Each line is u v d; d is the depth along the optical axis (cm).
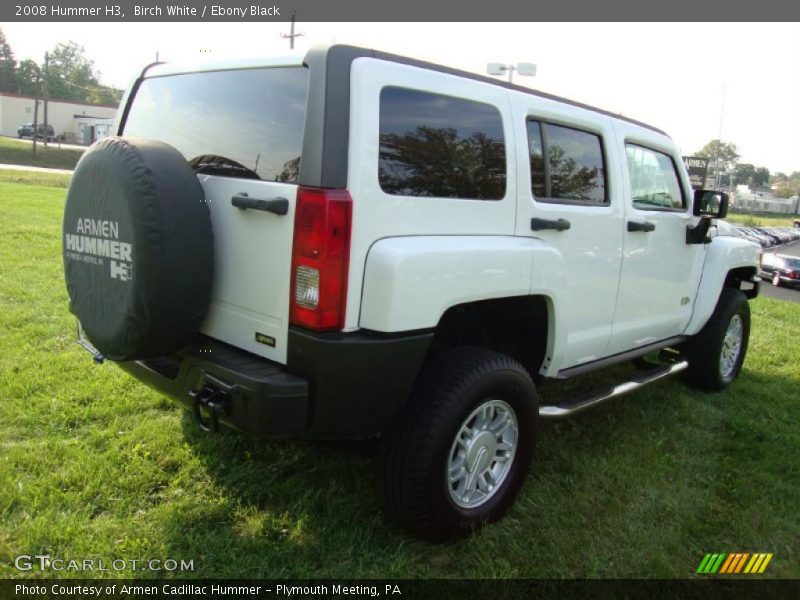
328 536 280
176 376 278
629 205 395
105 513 284
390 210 254
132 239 248
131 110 352
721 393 525
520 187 312
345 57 244
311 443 327
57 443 332
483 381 279
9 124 6862
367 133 245
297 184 243
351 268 243
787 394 537
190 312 261
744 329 550
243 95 276
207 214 263
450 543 287
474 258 276
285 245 247
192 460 331
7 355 453
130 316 255
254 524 285
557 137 345
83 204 272
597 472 355
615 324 401
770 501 346
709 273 485
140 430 354
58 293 632
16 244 884
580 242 354
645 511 323
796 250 3788
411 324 254
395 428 271
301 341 243
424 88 269
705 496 345
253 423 241
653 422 439
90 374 430
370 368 247
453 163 280
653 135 427
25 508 280
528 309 336
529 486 339
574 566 277
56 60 9412
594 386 497
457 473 285
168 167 254
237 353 270
